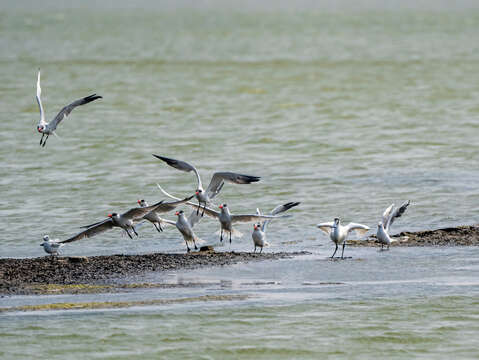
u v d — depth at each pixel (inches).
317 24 7573.8
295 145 2121.1
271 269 1018.7
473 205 1432.1
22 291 919.7
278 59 4547.2
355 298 897.5
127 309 861.2
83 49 5054.1
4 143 2086.6
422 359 753.6
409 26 7194.9
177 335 794.8
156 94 3157.0
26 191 1572.3
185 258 1069.1
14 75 3624.5
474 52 4852.4
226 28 7062.0
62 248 1185.4
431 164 1852.9
